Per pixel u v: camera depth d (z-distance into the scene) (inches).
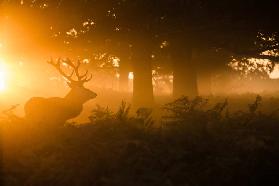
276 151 383.6
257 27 951.6
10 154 406.0
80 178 356.8
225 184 344.5
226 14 924.6
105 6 954.1
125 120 476.4
